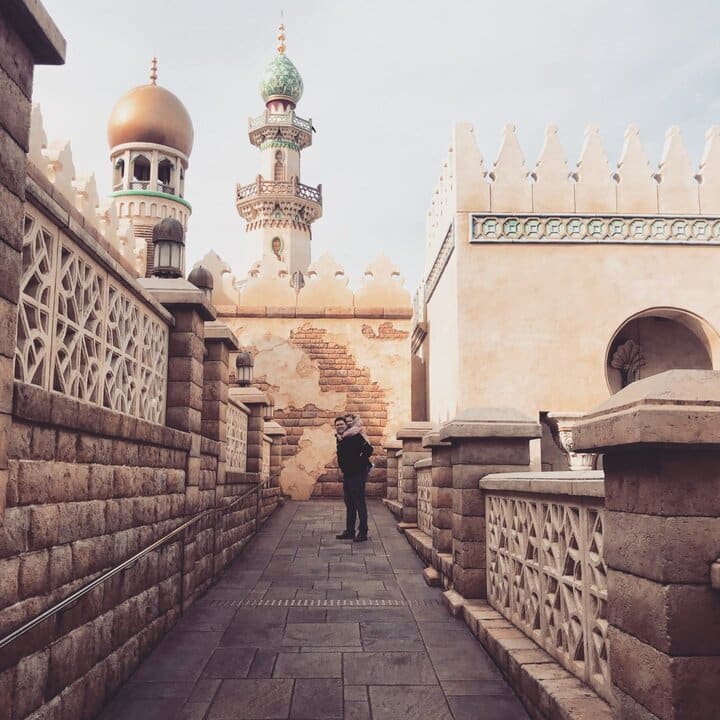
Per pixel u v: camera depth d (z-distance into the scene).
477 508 6.68
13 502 3.36
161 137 34.75
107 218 16.22
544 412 13.30
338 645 5.73
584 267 13.59
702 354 14.42
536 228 13.67
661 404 2.78
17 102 3.19
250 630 6.19
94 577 4.38
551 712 3.87
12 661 3.33
